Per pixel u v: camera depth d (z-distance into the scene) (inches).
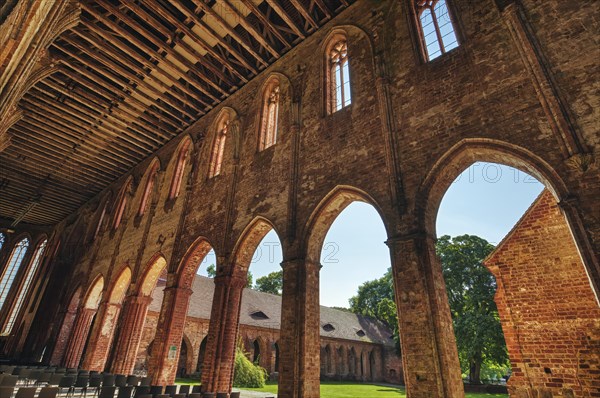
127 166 950.4
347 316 1704.0
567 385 312.5
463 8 378.9
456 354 284.2
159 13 530.3
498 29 341.4
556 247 357.7
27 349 917.8
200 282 1255.5
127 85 687.7
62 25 501.4
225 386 445.7
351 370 1471.5
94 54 607.8
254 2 530.3
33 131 802.8
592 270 226.8
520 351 344.8
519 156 285.3
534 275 360.5
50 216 1242.0
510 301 365.7
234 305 489.7
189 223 621.3
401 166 358.0
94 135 830.5
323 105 485.4
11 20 285.9
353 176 396.5
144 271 660.7
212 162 665.0
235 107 666.8
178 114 782.5
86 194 1088.8
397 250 324.5
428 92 370.3
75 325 809.5
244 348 1117.1
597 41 275.9
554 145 268.7
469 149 317.1
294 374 355.9
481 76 335.0
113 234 869.8
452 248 976.3
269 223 471.2
